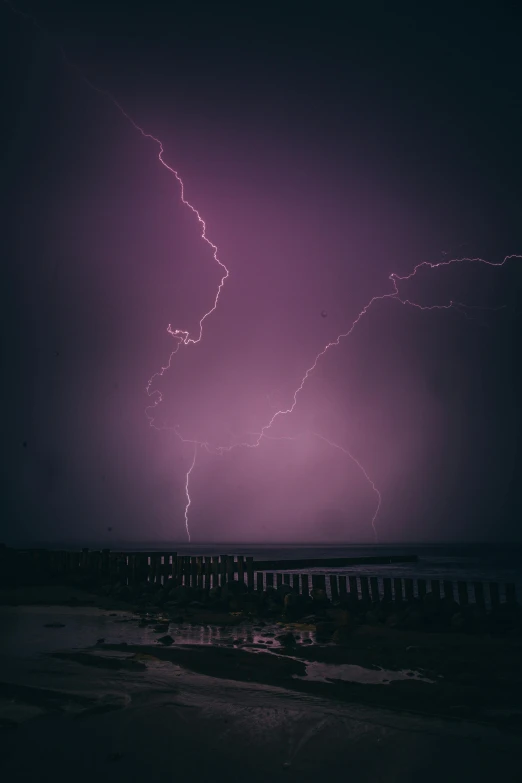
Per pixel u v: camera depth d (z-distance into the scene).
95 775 3.65
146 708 4.93
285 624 10.28
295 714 4.86
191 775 3.67
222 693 5.46
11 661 6.68
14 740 4.21
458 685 5.90
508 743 4.27
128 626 9.62
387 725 4.63
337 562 30.06
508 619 9.45
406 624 9.67
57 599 13.09
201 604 12.03
